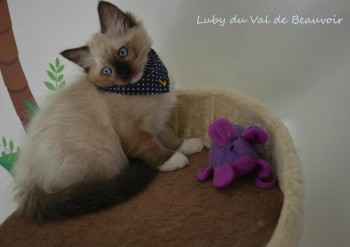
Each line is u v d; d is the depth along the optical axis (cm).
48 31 57
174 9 48
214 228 29
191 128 47
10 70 62
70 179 37
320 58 43
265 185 33
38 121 40
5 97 64
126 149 40
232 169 32
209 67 51
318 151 46
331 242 46
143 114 40
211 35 48
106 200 34
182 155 40
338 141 44
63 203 34
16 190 39
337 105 43
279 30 44
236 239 27
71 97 40
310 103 46
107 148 39
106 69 39
